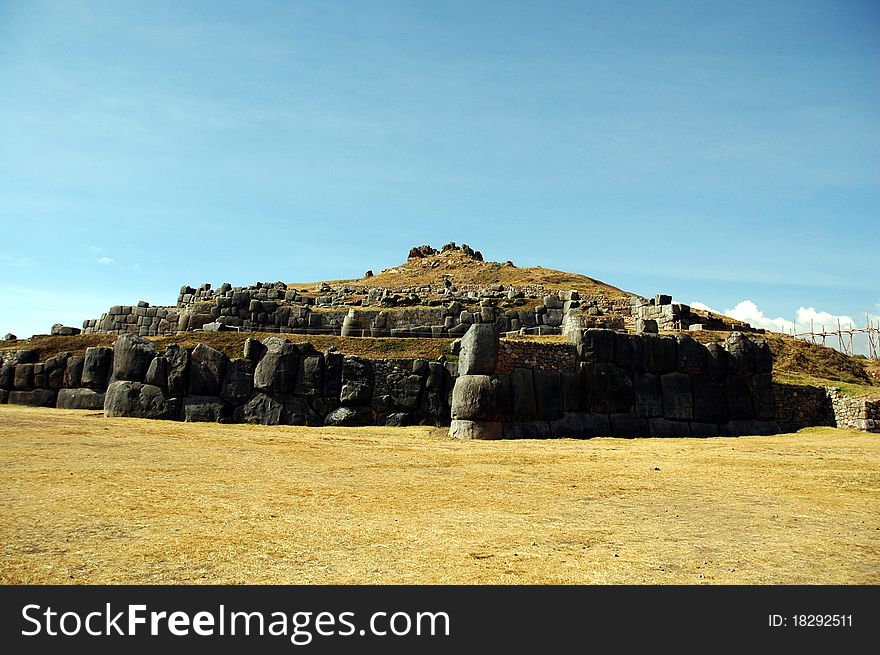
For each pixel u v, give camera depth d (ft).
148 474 40.65
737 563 26.02
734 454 59.31
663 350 84.23
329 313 131.34
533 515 33.68
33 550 24.94
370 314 124.57
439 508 34.68
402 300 134.21
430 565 24.99
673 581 23.90
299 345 79.15
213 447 53.67
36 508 30.58
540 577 24.03
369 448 58.70
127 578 22.90
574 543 28.43
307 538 27.99
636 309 128.98
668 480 45.32
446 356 92.22
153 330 143.33
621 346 81.41
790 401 94.32
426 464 50.44
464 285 193.98
